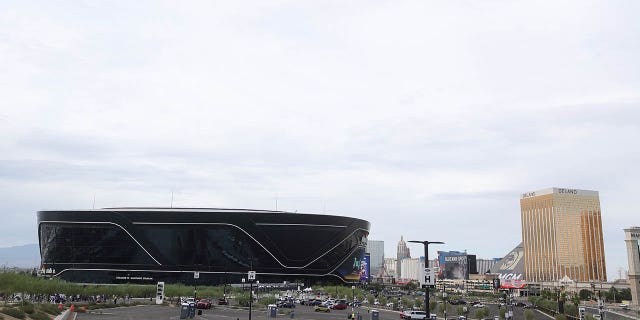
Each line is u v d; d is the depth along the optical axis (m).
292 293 174.00
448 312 123.69
